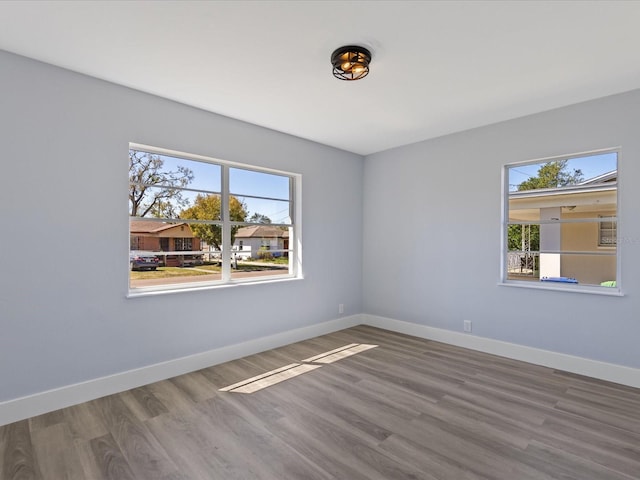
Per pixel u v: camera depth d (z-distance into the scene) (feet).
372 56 7.39
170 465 5.89
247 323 11.56
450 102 9.89
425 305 13.58
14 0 5.59
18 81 7.38
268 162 12.14
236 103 9.95
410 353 11.71
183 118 9.97
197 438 6.68
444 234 12.98
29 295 7.52
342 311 14.96
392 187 14.74
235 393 8.65
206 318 10.51
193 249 10.66
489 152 11.76
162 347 9.57
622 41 6.79
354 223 15.52
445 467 5.80
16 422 7.25
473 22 6.22
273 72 8.13
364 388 8.93
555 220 10.35
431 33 6.57
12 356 7.32
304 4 5.73
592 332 9.68
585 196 10.36
